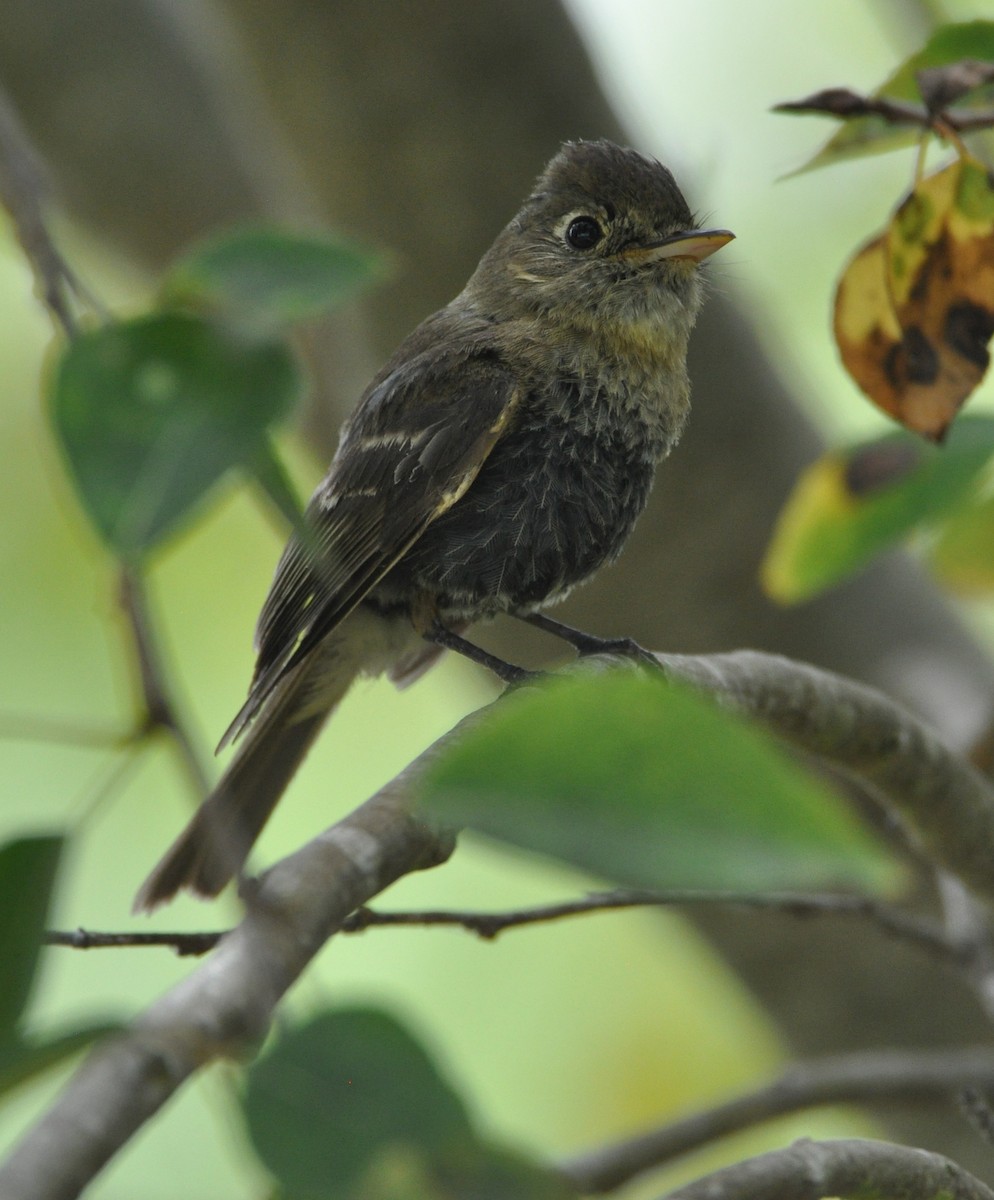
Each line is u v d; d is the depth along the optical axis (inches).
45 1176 121.6
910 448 303.4
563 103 434.0
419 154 428.8
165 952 534.0
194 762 161.5
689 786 115.3
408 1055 160.6
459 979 550.3
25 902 155.9
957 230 249.9
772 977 452.4
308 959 161.3
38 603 569.3
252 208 497.7
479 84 425.7
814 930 445.4
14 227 227.6
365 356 459.2
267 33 421.7
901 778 310.7
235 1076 160.2
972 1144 444.8
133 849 540.1
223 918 538.6
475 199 430.3
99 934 221.6
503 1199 152.3
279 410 173.9
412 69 422.6
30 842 156.7
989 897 329.1
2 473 582.2
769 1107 370.9
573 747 118.5
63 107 486.9
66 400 172.1
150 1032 136.5
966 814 317.7
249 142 496.7
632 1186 394.9
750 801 112.7
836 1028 451.5
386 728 603.5
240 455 170.6
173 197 494.9
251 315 187.0
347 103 425.1
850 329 257.8
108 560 171.2
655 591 446.6
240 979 145.5
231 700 569.3
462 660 485.7
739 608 445.7
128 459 170.2
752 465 442.6
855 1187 213.6
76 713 560.7
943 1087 371.6
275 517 193.3
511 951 554.6
